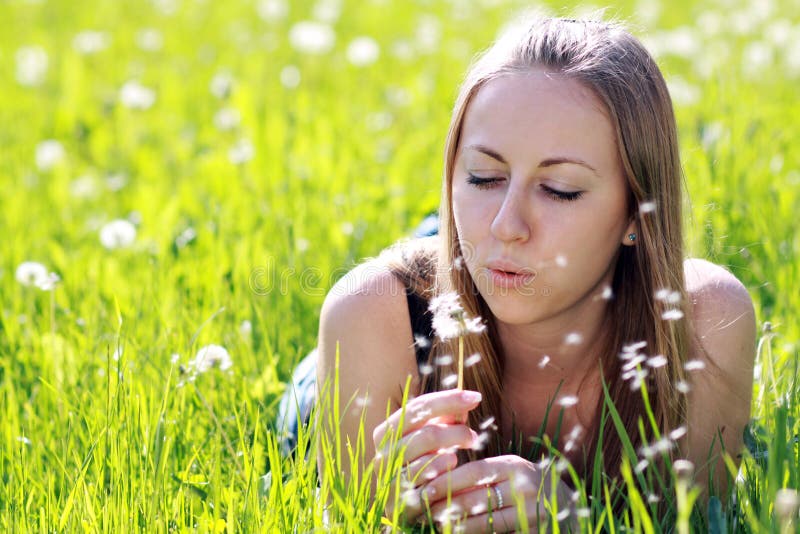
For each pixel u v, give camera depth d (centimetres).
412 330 378
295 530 313
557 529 288
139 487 329
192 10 1531
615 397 368
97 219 727
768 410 362
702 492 346
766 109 809
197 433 394
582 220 333
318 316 519
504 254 331
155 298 493
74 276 562
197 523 327
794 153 745
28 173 830
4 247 638
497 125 332
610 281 360
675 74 1034
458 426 327
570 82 332
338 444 324
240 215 651
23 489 344
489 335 368
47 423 403
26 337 487
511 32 354
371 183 725
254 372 450
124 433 346
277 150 806
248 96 881
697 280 380
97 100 1049
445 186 362
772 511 296
